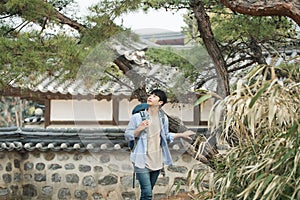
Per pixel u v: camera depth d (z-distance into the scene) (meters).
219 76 4.80
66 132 6.73
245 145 2.92
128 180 6.58
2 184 6.56
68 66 4.14
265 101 2.66
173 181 6.30
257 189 2.48
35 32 4.20
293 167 2.47
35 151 6.85
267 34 5.35
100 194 6.65
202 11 4.83
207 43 4.83
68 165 6.78
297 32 5.60
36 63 3.98
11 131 6.82
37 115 8.66
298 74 2.86
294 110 2.64
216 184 3.01
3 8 4.26
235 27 5.38
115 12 4.41
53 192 6.82
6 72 4.04
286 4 2.93
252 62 5.70
